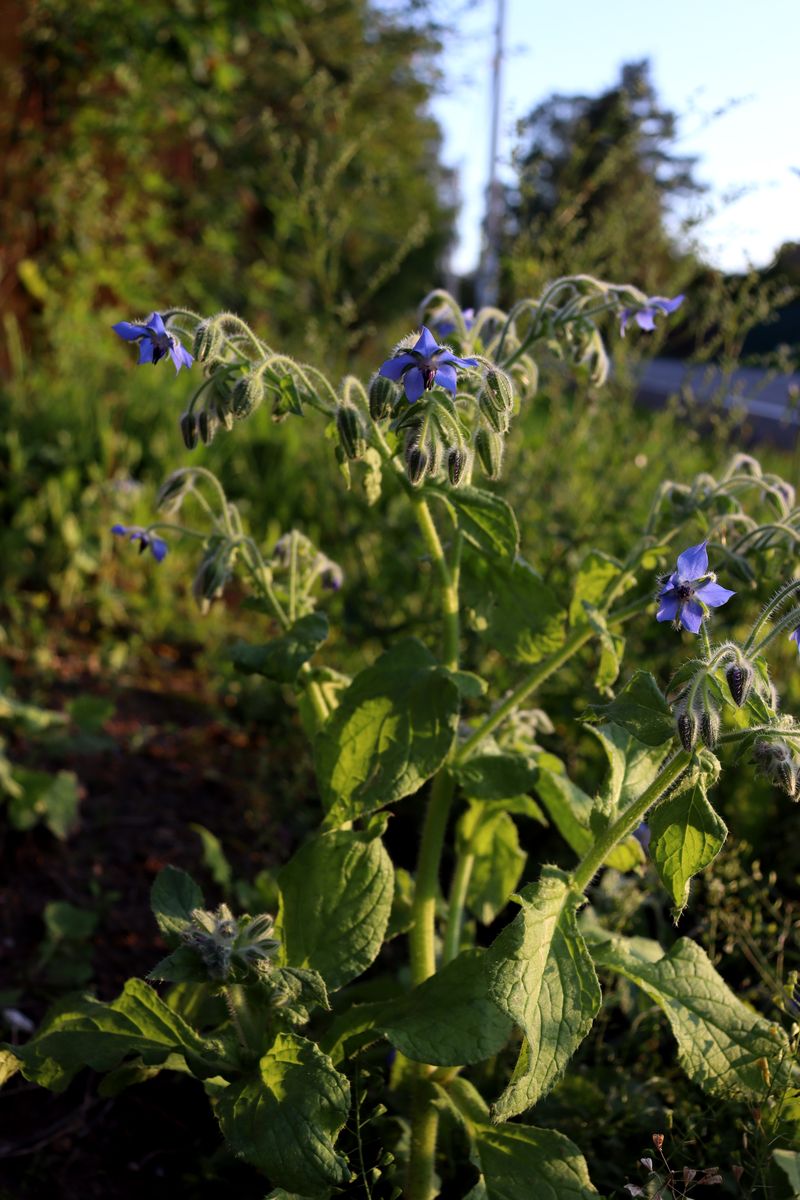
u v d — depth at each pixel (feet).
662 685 12.09
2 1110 8.04
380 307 40.40
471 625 7.89
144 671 15.12
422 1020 6.42
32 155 26.89
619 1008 8.88
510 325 8.11
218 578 7.59
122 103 28.40
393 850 11.09
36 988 9.06
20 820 10.46
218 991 6.04
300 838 11.57
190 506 18.66
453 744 7.34
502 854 8.55
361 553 13.76
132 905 10.32
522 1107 5.43
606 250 14.26
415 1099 7.09
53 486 17.10
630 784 6.84
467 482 7.06
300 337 25.21
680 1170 6.64
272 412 6.97
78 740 12.09
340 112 16.30
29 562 16.70
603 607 7.95
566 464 13.41
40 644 14.96
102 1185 7.52
